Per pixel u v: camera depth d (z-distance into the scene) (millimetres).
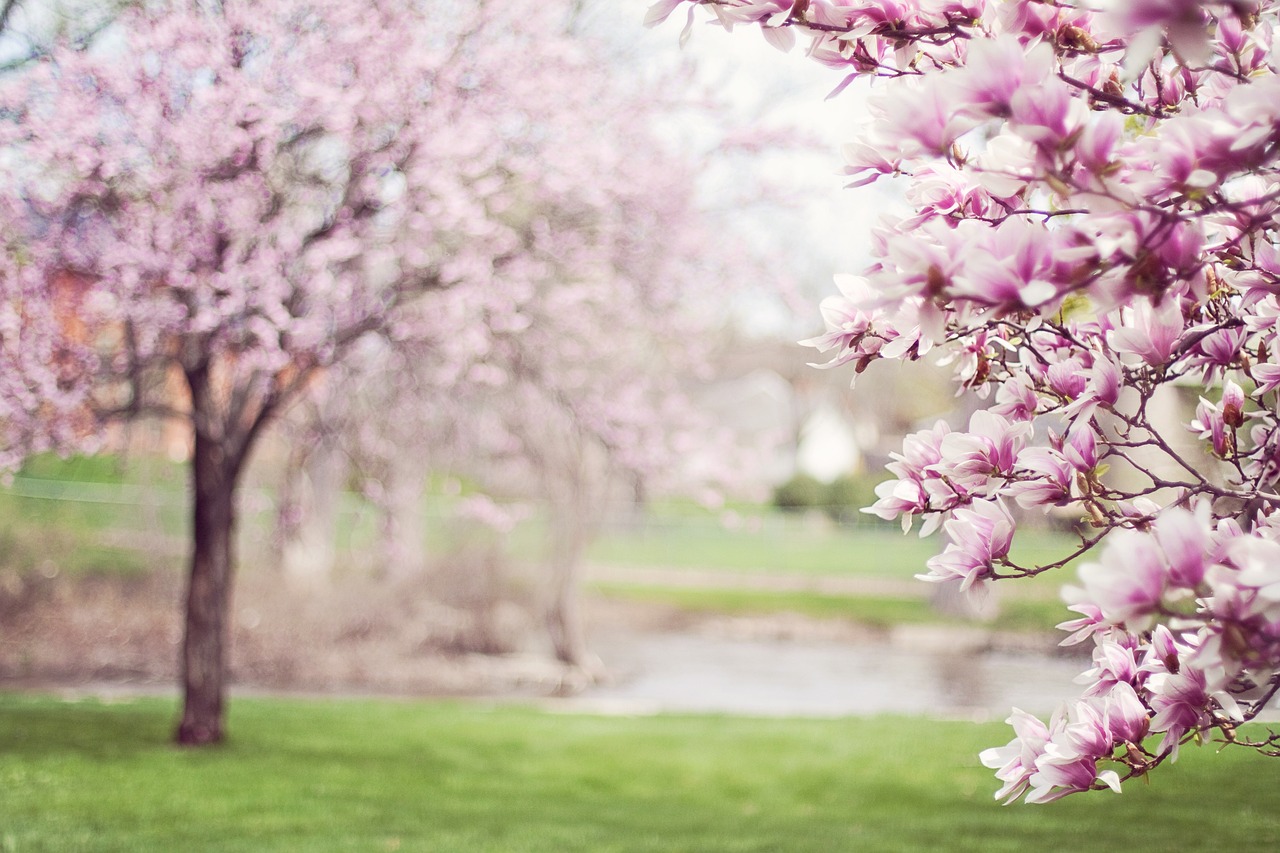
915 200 2133
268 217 8727
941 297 1620
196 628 9445
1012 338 2361
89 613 16469
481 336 9719
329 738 10156
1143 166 1717
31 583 16875
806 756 10008
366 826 7043
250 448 9531
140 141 8227
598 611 25641
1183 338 2066
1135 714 1970
